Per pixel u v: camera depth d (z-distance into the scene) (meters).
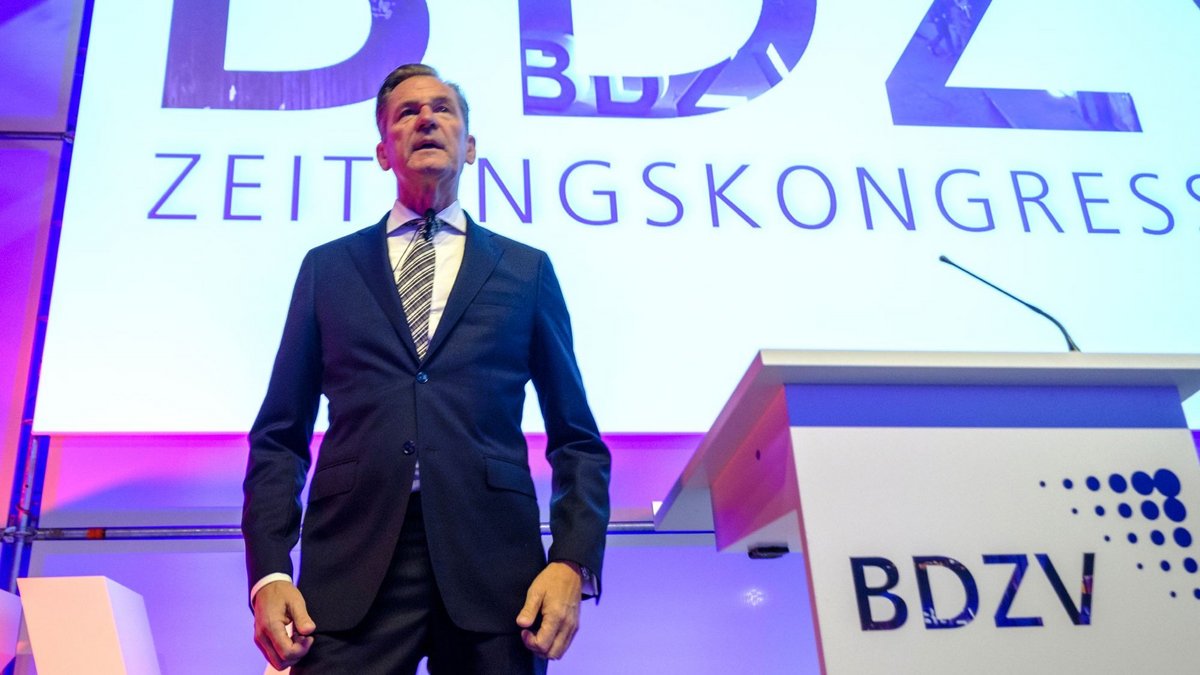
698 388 2.58
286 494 1.36
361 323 1.43
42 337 2.61
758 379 1.29
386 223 1.61
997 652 1.17
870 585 1.19
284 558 1.31
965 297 2.74
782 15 3.06
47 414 2.40
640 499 2.60
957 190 2.87
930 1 3.14
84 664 1.99
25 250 2.70
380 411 1.34
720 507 1.81
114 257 2.56
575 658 2.43
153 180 2.65
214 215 2.63
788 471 1.33
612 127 2.85
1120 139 3.02
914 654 1.16
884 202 2.83
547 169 2.77
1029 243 2.82
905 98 2.99
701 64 2.96
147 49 2.81
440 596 1.27
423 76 1.73
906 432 1.27
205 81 2.79
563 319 1.57
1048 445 1.28
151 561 2.42
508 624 1.27
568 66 2.92
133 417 2.42
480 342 1.42
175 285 2.55
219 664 2.36
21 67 2.88
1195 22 3.24
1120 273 2.81
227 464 2.54
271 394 1.45
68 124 2.83
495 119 2.82
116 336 2.48
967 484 1.25
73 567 2.40
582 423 1.48
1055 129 3.00
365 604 1.24
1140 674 1.18
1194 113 3.10
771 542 1.72
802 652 2.49
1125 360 1.28
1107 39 3.17
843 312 2.68
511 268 1.53
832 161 2.87
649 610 2.49
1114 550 1.23
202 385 2.47
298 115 2.78
